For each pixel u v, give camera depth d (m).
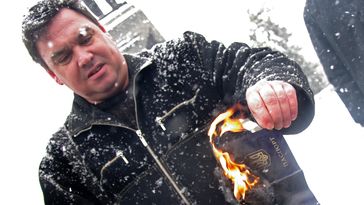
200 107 1.53
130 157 1.54
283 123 1.21
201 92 1.54
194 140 1.52
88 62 1.43
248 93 1.24
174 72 1.55
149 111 1.54
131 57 1.58
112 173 1.55
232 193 1.45
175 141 1.53
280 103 1.18
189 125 1.53
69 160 1.60
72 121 1.63
